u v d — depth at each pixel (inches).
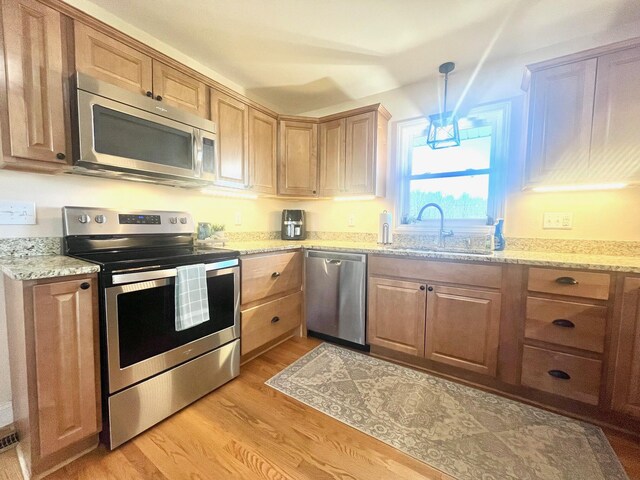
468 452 51.3
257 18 68.1
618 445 53.1
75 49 54.8
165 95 70.0
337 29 72.0
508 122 84.4
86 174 64.1
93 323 48.5
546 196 79.3
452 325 74.6
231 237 103.7
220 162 83.7
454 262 73.6
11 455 50.3
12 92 48.0
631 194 69.6
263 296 85.0
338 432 56.1
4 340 55.2
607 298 56.6
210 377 68.5
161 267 57.3
